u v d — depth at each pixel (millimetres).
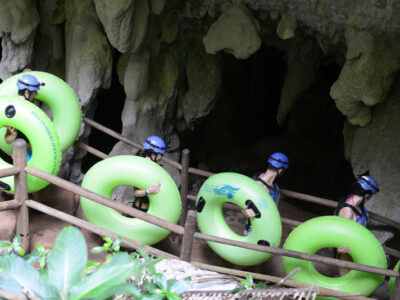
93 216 4859
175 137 7797
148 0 6125
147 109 7082
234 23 6047
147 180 4723
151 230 4859
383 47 5125
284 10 5773
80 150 6887
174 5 6676
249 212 4703
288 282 4480
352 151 6211
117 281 1807
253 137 12727
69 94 5660
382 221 5395
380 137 5859
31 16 6570
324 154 11422
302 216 7312
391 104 5773
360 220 4906
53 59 7402
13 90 5469
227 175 4895
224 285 3184
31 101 5312
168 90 7137
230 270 4434
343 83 5484
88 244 5160
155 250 4371
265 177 5184
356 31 5203
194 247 5699
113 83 10875
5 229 5031
